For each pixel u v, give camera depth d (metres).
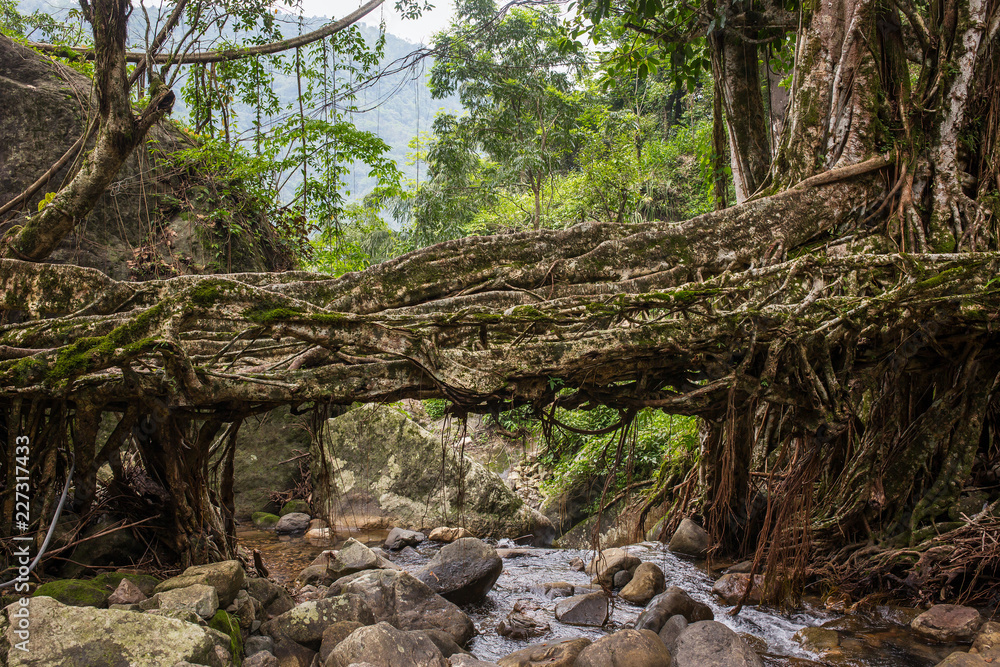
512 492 9.99
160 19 7.11
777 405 6.21
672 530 8.77
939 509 6.22
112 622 3.84
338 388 4.94
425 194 18.08
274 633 5.00
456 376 4.83
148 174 10.77
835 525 6.64
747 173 8.48
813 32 6.86
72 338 4.68
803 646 5.40
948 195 6.51
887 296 5.40
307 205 12.73
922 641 5.32
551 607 6.54
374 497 10.09
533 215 17.94
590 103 17.00
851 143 6.61
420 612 5.76
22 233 5.43
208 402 4.84
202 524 5.96
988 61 6.71
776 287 5.71
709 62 9.81
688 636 5.01
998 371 6.21
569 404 5.49
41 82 9.89
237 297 4.47
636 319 5.44
